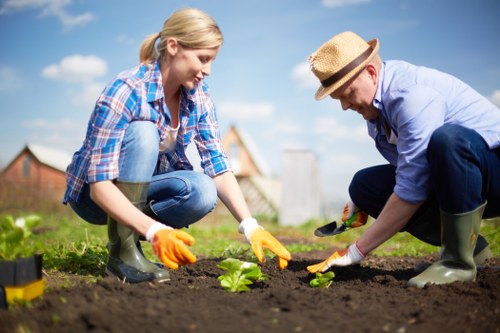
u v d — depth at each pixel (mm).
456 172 2617
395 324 2105
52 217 12508
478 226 2740
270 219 14797
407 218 2803
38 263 2443
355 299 2443
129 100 2795
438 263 2787
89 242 4578
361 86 2818
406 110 2709
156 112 2906
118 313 2129
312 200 12836
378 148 3238
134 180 2814
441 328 2070
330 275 2793
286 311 2260
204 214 3217
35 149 19578
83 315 2066
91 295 2404
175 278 3074
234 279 2725
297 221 12750
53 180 19422
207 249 5594
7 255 2375
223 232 9617
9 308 2271
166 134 3041
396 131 2910
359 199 3404
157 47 2906
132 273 2906
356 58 2744
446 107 2805
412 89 2727
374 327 2061
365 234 2871
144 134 2812
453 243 2734
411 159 2719
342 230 3449
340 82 2746
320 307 2303
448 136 2604
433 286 2637
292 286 2938
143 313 2119
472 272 2754
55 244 4934
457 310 2289
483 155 2705
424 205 3229
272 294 2473
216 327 2012
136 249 2977
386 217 2812
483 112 2830
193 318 2109
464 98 2840
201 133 3283
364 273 3348
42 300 2371
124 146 2807
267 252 4305
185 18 2766
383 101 2824
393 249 5891
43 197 14195
